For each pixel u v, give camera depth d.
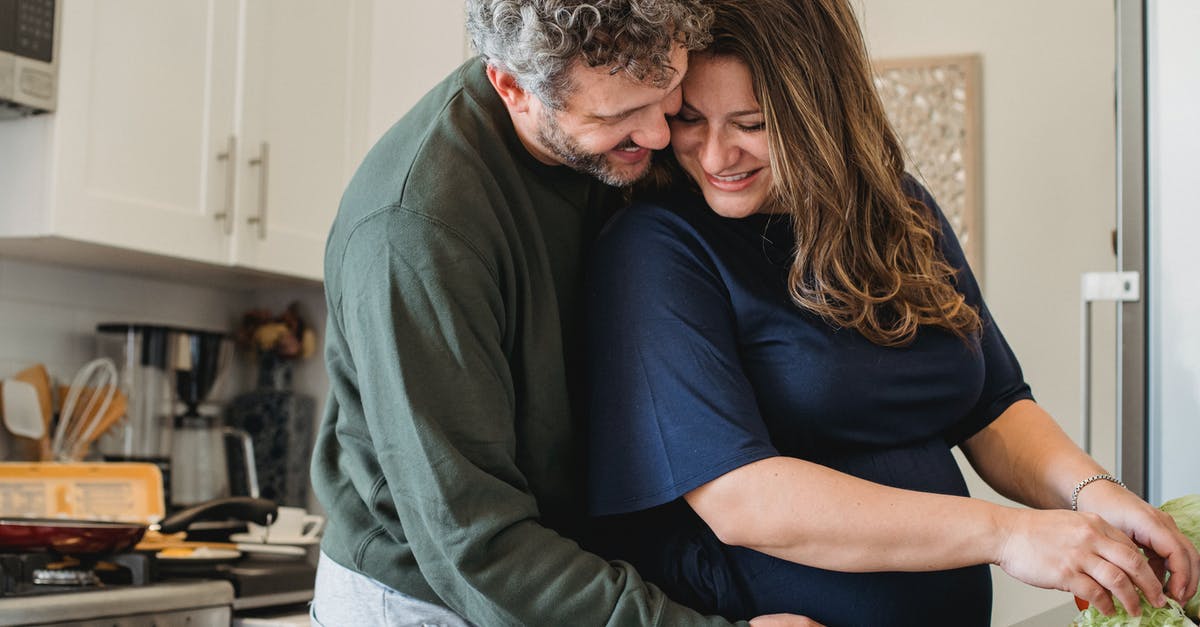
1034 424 1.33
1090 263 3.37
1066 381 3.37
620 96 1.05
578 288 1.28
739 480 1.08
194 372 2.72
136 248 2.34
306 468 3.02
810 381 1.17
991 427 1.35
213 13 2.53
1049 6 3.43
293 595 2.21
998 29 3.46
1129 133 1.76
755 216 1.23
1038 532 1.01
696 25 1.06
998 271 3.43
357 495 1.24
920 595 1.16
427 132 1.15
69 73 2.21
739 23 1.12
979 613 1.22
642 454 1.13
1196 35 1.72
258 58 2.62
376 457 1.20
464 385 1.07
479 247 1.10
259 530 2.45
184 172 2.46
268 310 3.08
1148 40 1.75
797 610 1.15
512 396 1.13
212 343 2.76
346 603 1.22
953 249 1.38
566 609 1.06
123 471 2.40
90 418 2.56
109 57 2.29
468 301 1.08
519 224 1.19
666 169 1.24
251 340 3.03
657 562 1.21
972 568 1.22
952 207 3.44
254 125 2.61
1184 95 1.72
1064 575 0.99
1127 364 1.75
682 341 1.14
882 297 1.20
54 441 2.54
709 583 1.17
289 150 2.71
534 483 1.19
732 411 1.11
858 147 1.20
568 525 1.24
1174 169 1.72
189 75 2.47
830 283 1.19
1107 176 3.37
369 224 1.11
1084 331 1.82
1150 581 0.98
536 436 1.18
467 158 1.13
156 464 2.61
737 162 1.15
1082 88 3.40
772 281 1.20
